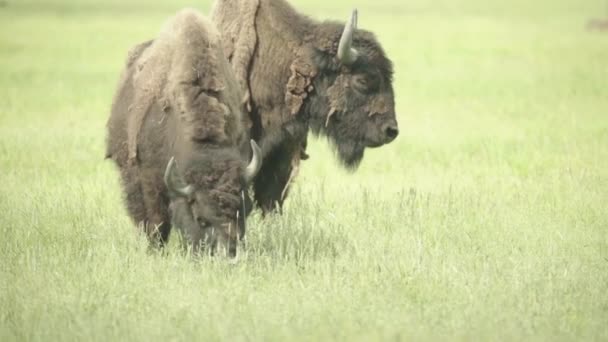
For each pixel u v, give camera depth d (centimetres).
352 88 4028
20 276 3120
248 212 3081
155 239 3416
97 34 16362
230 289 2927
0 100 8438
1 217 3966
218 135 3139
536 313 2781
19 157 5572
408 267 3219
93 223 3894
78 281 3070
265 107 3991
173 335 2588
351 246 3528
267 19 3994
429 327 2648
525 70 11281
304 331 2591
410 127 7212
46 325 2642
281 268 3216
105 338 2559
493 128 7012
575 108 7931
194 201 2992
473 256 3381
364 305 2838
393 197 4425
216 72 3306
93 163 5478
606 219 3962
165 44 3416
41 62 12081
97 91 9394
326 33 4016
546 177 4897
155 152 3300
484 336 2580
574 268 3241
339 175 5272
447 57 13038
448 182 4938
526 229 3791
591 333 2628
